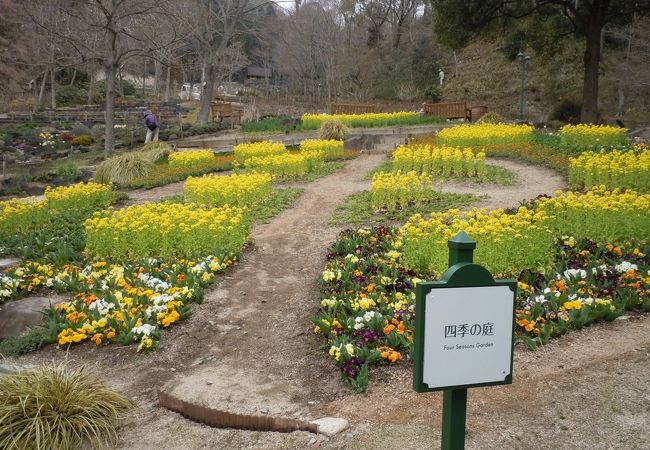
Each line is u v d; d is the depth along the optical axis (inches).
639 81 1300.4
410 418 184.4
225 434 189.0
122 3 1023.6
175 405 206.7
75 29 1261.1
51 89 1998.0
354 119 1105.4
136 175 697.0
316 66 2230.6
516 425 174.9
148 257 353.4
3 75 1627.7
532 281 265.3
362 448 171.5
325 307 264.5
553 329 223.8
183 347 258.8
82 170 830.5
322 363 230.1
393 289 271.4
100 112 1685.5
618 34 1375.5
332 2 2475.4
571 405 181.8
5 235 456.4
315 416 192.5
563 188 511.5
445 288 116.6
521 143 768.9
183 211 365.4
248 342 259.6
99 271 342.3
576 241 320.8
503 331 121.2
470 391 194.2
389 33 2305.6
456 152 580.1
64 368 212.2
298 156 655.8
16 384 198.8
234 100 2219.5
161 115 1584.6
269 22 2331.4
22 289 336.5
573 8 1027.9
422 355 116.6
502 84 1706.4
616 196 346.9
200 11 1305.4
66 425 187.0
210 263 336.2
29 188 711.1
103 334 266.5
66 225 473.1
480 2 995.3
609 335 223.8
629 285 255.9
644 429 167.6
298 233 428.5
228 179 498.9
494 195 495.8
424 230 309.7
